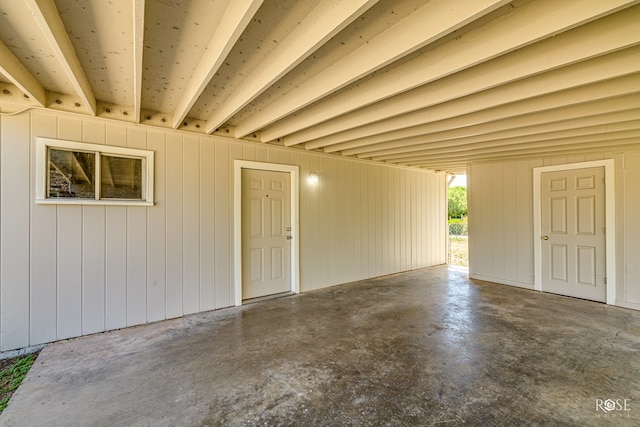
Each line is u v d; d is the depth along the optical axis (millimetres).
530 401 1919
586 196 4238
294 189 4531
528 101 2553
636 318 3453
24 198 2693
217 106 3119
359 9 1381
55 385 2125
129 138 3193
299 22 1727
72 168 2906
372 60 1909
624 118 2682
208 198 3719
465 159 5172
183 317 3500
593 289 4156
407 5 1589
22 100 2631
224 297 3840
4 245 2625
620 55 1850
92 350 2658
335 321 3373
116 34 1822
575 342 2789
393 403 1904
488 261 5363
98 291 3035
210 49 1913
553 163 4562
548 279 4609
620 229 3947
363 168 5500
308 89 2492
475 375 2229
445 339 2871
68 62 1869
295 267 4531
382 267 5820
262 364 2408
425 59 2062
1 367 2395
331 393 2014
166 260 3428
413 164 5996
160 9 1580
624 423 1714
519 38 1620
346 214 5234
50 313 2807
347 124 3254
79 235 2936
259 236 4246
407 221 6348
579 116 2629
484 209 5426
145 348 2695
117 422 1745
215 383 2141
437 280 5473
